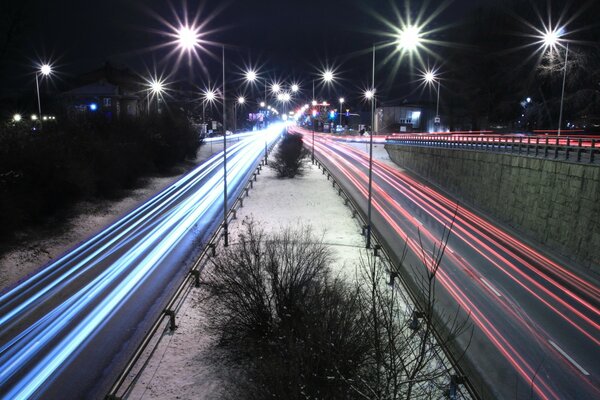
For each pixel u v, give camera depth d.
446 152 38.84
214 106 96.38
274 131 117.50
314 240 20.78
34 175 23.73
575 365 11.27
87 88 63.12
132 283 16.19
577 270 19.06
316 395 7.05
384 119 88.50
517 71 55.81
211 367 9.99
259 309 10.62
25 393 9.60
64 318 13.30
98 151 30.80
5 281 16.38
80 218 25.39
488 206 30.11
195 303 13.14
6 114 48.34
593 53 41.94
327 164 52.53
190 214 27.72
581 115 45.03
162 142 41.91
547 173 22.89
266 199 31.95
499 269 18.77
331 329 7.88
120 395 9.02
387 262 17.73
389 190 37.59
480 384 10.23
